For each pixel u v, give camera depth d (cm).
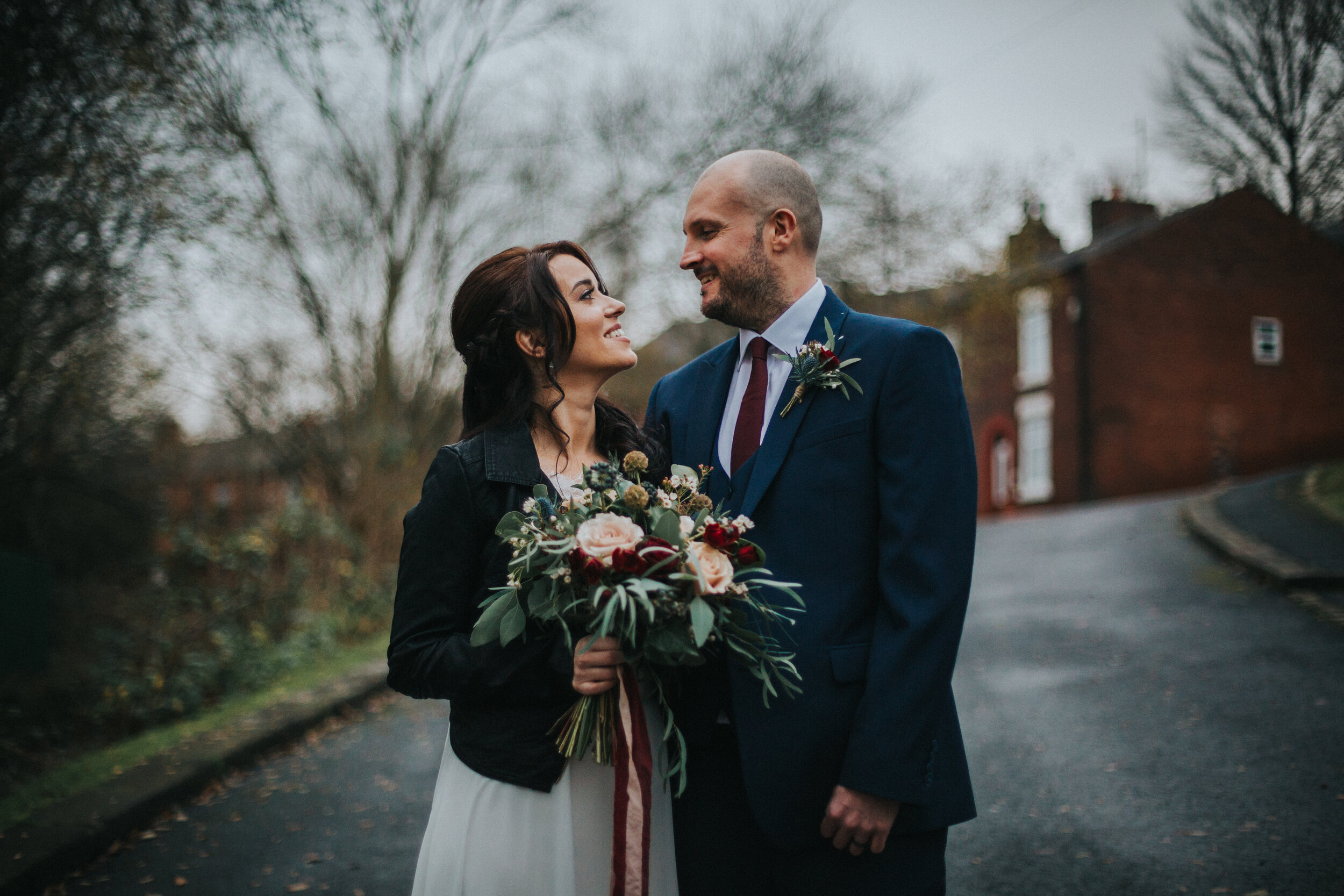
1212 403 2139
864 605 184
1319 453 2211
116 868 341
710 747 197
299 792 427
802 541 186
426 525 183
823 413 190
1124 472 2077
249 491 1105
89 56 495
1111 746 407
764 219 200
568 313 197
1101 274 2078
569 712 175
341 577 898
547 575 167
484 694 174
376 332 1077
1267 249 1722
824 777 178
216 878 331
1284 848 296
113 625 714
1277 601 648
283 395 1020
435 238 1115
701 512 182
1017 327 2202
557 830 176
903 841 179
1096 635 621
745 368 211
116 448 934
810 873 180
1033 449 2248
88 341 671
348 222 1040
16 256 532
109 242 562
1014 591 834
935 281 1493
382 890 318
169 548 766
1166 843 309
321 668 723
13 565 649
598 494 180
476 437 193
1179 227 2088
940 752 181
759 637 174
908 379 184
